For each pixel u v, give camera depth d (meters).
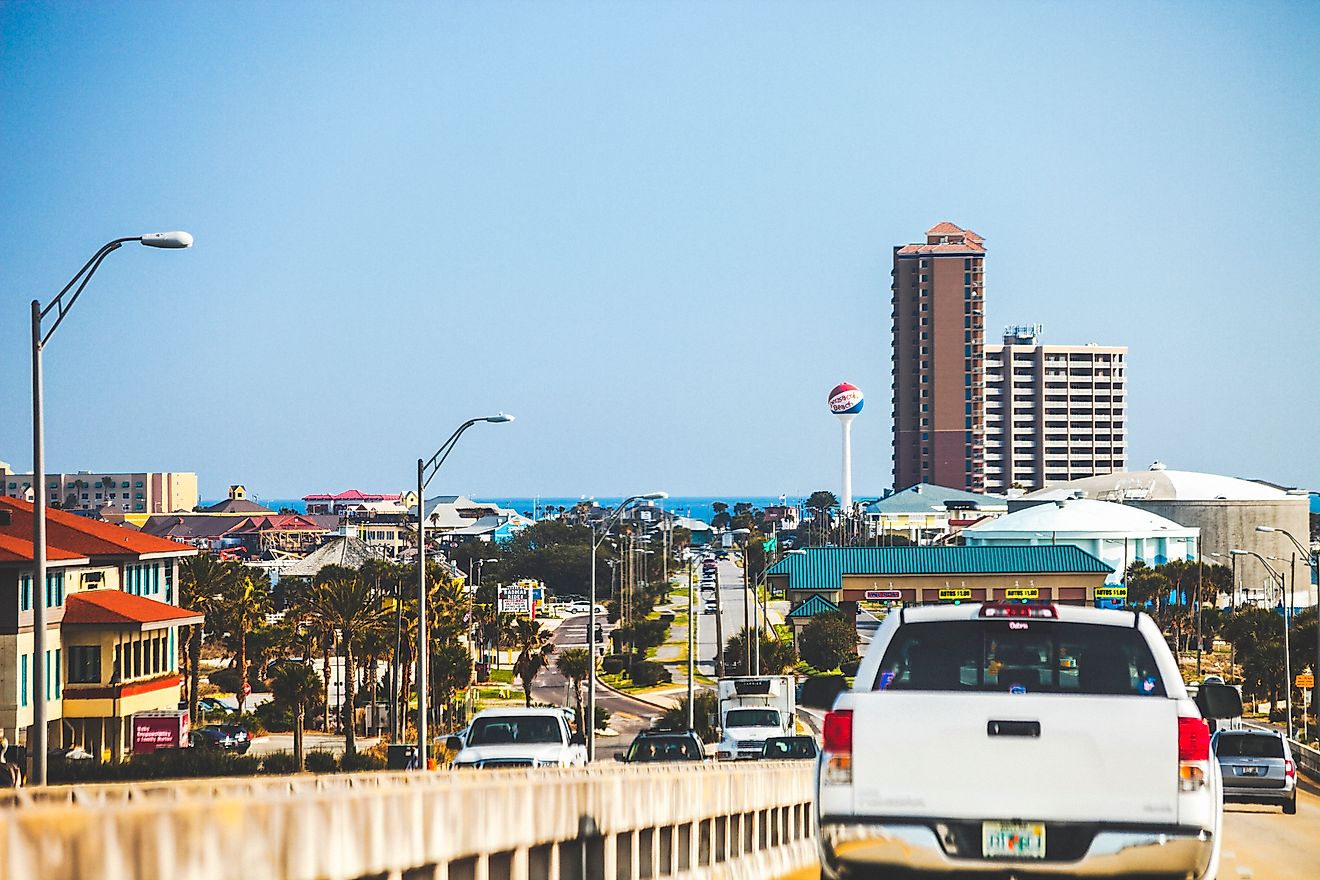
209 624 180.88
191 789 20.00
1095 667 18.17
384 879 17.02
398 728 145.88
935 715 16.72
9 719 102.56
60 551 112.25
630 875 27.06
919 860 16.52
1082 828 16.45
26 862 11.00
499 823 20.53
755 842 37.56
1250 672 191.62
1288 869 37.59
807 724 144.75
